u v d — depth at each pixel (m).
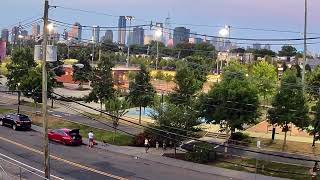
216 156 40.72
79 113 59.69
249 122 44.41
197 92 57.12
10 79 70.50
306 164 39.31
